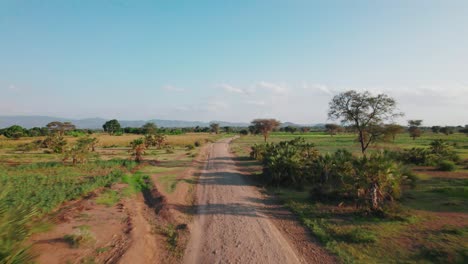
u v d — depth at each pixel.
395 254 9.26
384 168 14.13
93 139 43.03
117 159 36.03
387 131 27.31
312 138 94.50
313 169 21.30
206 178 24.44
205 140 79.06
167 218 13.42
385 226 11.99
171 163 33.81
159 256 9.54
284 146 30.23
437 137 92.56
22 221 5.21
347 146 57.38
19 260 4.82
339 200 16.25
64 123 86.06
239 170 29.45
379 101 26.86
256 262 9.04
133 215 13.42
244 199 17.20
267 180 22.05
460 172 25.95
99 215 13.17
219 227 12.27
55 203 14.28
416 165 30.48
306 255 9.56
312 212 14.30
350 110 28.00
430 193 17.45
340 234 11.27
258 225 12.55
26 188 17.98
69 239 9.74
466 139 78.12
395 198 15.49
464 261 8.45
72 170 27.11
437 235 10.66
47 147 51.81
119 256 8.82
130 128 123.38
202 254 9.63
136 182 22.06
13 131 75.88
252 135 134.88
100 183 20.19
